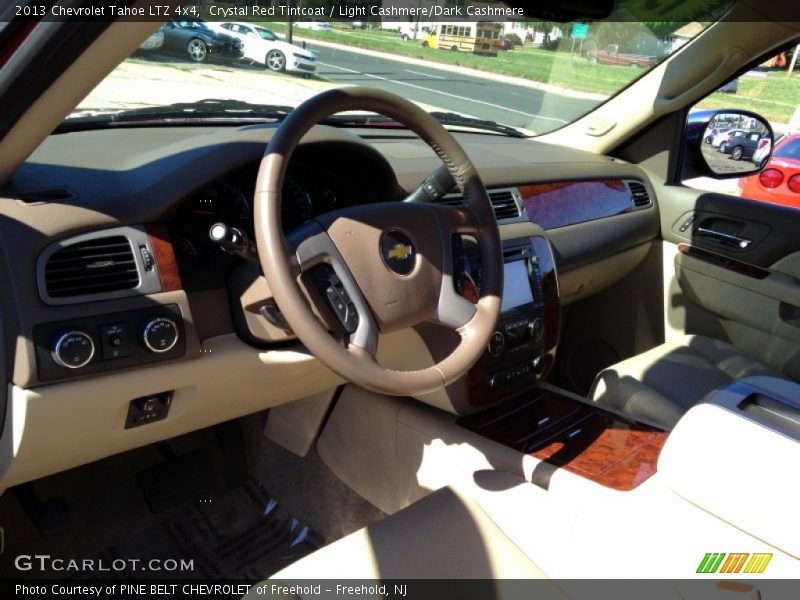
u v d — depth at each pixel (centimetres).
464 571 126
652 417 201
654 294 295
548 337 201
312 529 215
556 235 242
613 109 294
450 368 141
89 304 138
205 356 156
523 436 177
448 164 156
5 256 132
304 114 131
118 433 156
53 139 183
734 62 258
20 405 137
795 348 247
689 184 294
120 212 142
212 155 149
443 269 146
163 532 212
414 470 190
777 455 109
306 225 134
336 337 139
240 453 229
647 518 124
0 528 188
